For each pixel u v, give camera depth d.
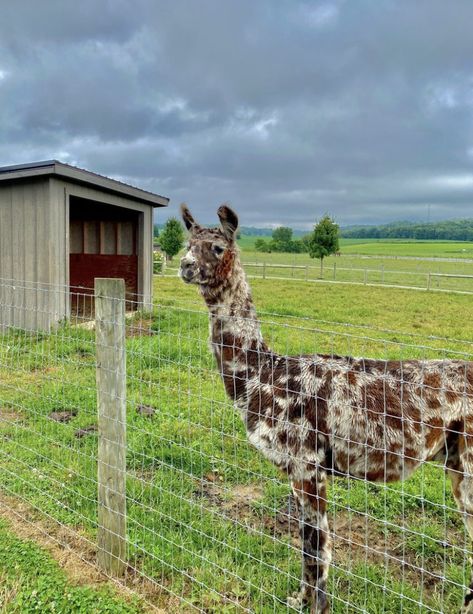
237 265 3.34
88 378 6.39
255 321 3.28
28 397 5.99
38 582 3.13
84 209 14.25
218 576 3.16
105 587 3.10
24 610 2.92
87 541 3.51
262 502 4.05
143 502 4.01
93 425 5.38
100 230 14.34
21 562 3.32
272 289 22.64
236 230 3.32
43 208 10.10
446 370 2.87
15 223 10.41
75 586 3.12
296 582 3.17
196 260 3.20
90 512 3.87
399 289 23.80
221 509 4.02
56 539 3.58
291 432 2.93
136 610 2.92
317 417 2.89
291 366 3.09
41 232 10.16
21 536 3.61
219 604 2.95
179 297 17.95
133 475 4.46
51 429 5.27
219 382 6.67
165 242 39.75
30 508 3.96
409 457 2.58
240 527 3.76
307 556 2.87
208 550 3.45
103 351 3.12
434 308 16.73
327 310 15.38
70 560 3.36
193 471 4.57
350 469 2.96
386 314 15.04
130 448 4.84
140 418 5.57
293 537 3.65
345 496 4.23
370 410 2.80
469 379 2.79
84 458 4.64
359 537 3.76
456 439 2.79
